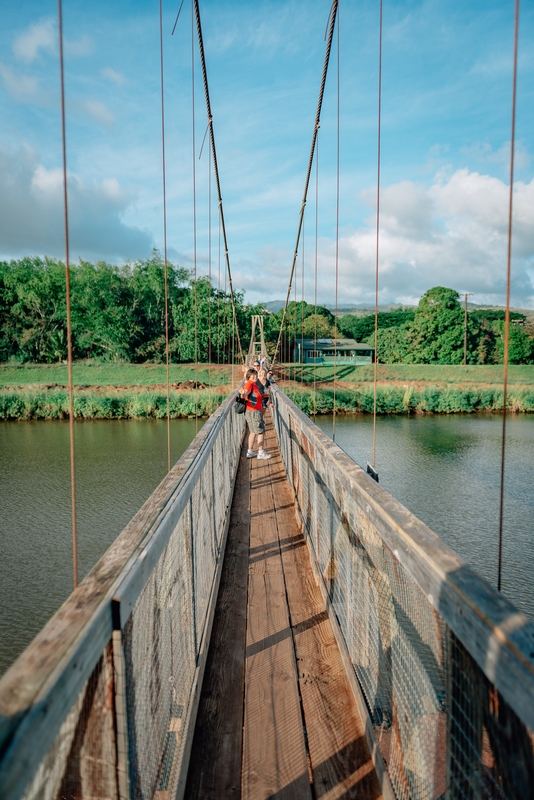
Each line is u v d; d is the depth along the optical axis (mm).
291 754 1802
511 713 794
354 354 67000
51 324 62469
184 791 1636
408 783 1344
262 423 7465
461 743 1006
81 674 832
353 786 1658
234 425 6789
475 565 19766
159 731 1398
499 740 839
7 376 56688
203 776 1709
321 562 3061
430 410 54281
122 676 1049
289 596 3078
